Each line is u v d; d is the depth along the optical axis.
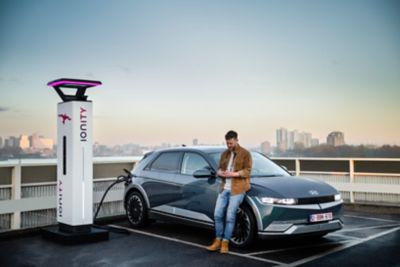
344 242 8.27
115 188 11.15
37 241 8.62
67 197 8.52
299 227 7.32
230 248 7.84
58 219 8.76
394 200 12.12
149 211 9.37
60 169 8.70
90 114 8.58
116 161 11.24
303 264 6.84
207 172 8.12
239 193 7.41
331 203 7.69
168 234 9.12
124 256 7.45
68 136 8.50
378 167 12.39
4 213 9.16
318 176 13.33
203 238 8.74
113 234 9.13
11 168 9.39
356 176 12.72
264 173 8.51
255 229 7.48
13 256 7.54
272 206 7.29
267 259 7.13
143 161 9.86
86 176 8.54
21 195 9.47
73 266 6.92
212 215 8.06
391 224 10.12
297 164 13.66
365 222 10.38
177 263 6.99
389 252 7.54
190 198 8.48
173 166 9.09
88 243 8.38
